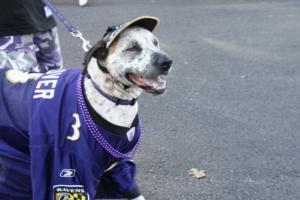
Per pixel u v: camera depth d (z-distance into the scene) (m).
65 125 2.43
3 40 2.92
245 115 3.87
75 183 2.42
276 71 4.70
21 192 2.62
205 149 3.45
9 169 2.58
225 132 3.64
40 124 2.44
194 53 5.16
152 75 2.37
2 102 2.56
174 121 3.79
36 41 3.10
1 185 2.61
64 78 2.53
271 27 6.07
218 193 3.08
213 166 3.29
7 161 2.57
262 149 3.45
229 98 4.14
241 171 3.25
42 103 2.47
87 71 2.46
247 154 3.40
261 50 5.27
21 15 2.91
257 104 4.04
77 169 2.42
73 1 7.35
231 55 5.11
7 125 2.54
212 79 4.50
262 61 4.95
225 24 6.20
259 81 4.46
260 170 3.25
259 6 7.05
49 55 3.16
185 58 5.02
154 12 6.78
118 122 2.44
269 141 3.53
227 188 3.11
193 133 3.64
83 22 6.35
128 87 2.42
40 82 2.55
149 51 2.38
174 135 3.62
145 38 2.41
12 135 2.54
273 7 6.98
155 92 2.39
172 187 3.13
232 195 3.06
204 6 7.07
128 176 2.65
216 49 5.29
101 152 2.42
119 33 2.39
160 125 3.74
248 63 4.89
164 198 3.05
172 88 4.30
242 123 3.75
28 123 2.50
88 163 2.41
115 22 6.35
